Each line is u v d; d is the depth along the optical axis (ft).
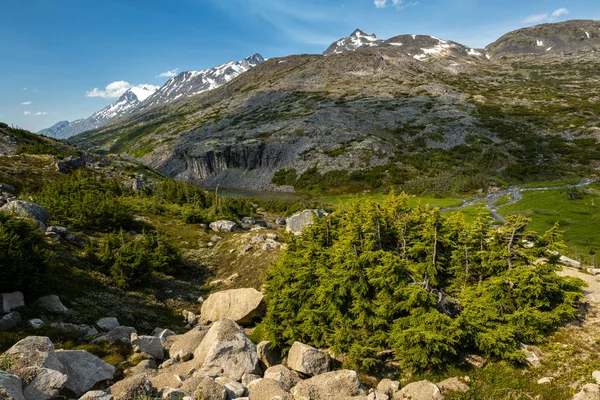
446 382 55.36
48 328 65.41
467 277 75.00
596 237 252.42
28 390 35.19
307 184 566.36
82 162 348.59
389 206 90.74
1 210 90.99
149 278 126.11
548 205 344.08
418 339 57.11
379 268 68.54
